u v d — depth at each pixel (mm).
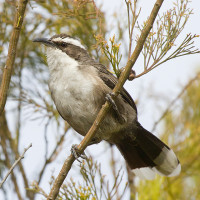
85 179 8633
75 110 10297
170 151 10516
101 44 8289
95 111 10219
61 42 10891
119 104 10195
